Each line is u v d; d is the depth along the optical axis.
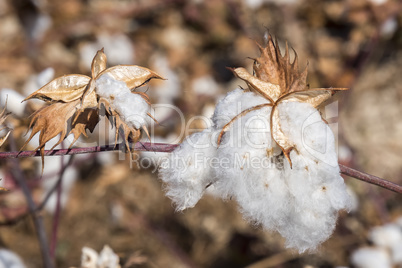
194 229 0.91
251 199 0.48
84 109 0.50
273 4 1.08
